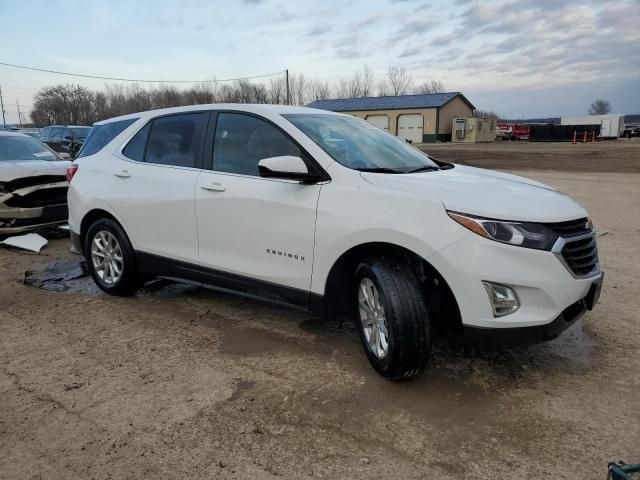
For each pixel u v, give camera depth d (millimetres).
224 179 4227
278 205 3854
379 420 3064
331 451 2795
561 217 3240
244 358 3865
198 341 4172
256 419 3080
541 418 3090
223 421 3061
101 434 2941
